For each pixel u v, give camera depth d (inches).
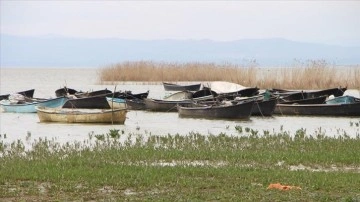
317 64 7864.2
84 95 6683.1
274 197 2053.4
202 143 3462.1
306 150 3196.4
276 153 3034.0
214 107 5359.3
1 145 3432.6
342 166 2770.7
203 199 2044.8
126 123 5157.5
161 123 5128.0
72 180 2374.5
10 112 6230.3
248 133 4330.7
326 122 5137.8
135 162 2842.0
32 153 3120.1
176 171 2508.6
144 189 2225.6
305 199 2033.7
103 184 2303.2
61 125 5022.1
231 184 2276.1
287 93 6240.2
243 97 6250.0
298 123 5068.9
